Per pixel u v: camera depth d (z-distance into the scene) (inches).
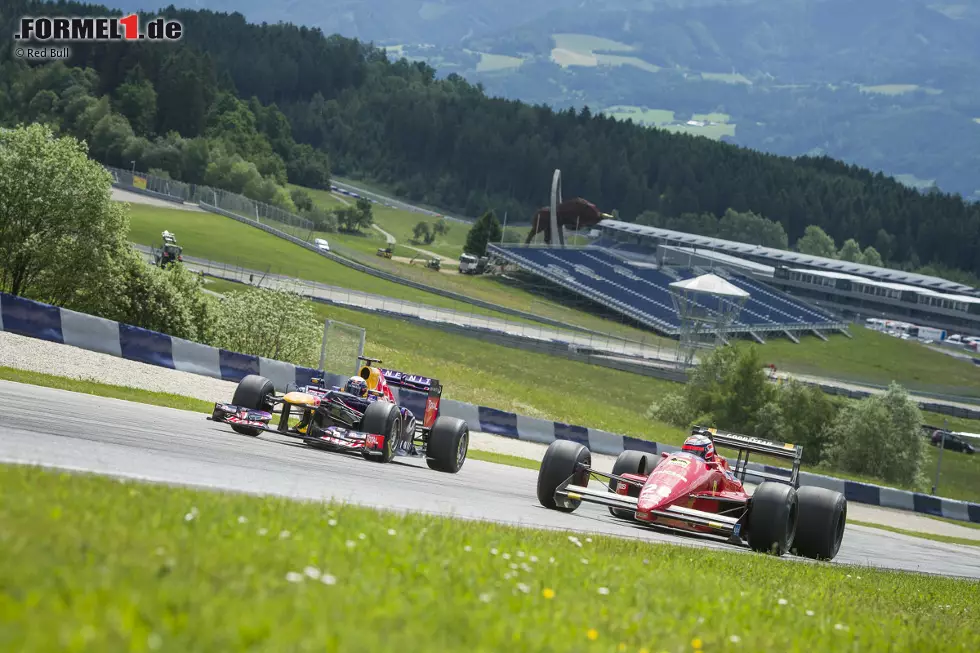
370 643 613.9
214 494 1162.6
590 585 1069.1
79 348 3646.7
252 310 5753.0
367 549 978.7
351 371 3996.1
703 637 914.7
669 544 1764.3
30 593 587.8
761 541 1973.4
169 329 5526.6
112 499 949.8
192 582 697.0
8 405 1803.6
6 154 5196.9
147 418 2159.2
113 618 564.1
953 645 1195.9
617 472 2269.9
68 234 5359.3
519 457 4062.5
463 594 855.7
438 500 1771.7
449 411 4571.9
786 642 983.6
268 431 2228.1
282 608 663.1
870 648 1050.7
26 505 837.2
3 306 3535.9
